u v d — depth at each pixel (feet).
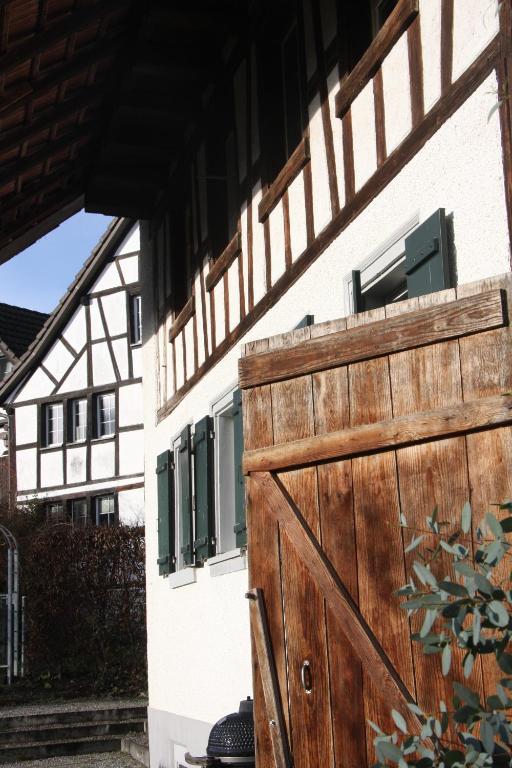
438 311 12.21
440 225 15.12
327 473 13.32
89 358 83.25
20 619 55.47
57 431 85.81
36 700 50.26
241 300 25.67
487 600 8.16
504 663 8.04
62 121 28.76
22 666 54.75
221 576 26.32
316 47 21.03
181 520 31.24
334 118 20.06
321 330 13.69
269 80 24.38
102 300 82.79
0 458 90.27
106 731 42.63
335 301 19.56
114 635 55.83
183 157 31.94
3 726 42.37
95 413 82.84
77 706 47.19
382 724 12.14
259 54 24.59
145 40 27.35
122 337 81.30
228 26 26.37
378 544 12.55
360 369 13.10
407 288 17.24
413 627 11.93
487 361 11.65
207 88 29.43
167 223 34.32
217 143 28.86
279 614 13.66
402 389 12.57
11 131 26.55
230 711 25.11
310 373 13.73
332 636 12.92
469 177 14.65
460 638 8.27
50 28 22.50
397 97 17.16
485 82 14.12
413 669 11.88
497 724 8.01
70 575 56.39
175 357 32.94
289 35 24.04
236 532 24.47
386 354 12.79
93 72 27.50
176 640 31.09
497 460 11.37
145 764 36.94
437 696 11.54
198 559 28.35
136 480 79.25
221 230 28.84
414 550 12.06
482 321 11.71
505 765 8.70
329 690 12.89
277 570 13.78
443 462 11.94
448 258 15.08
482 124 14.28
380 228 17.66
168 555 31.76
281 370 14.07
